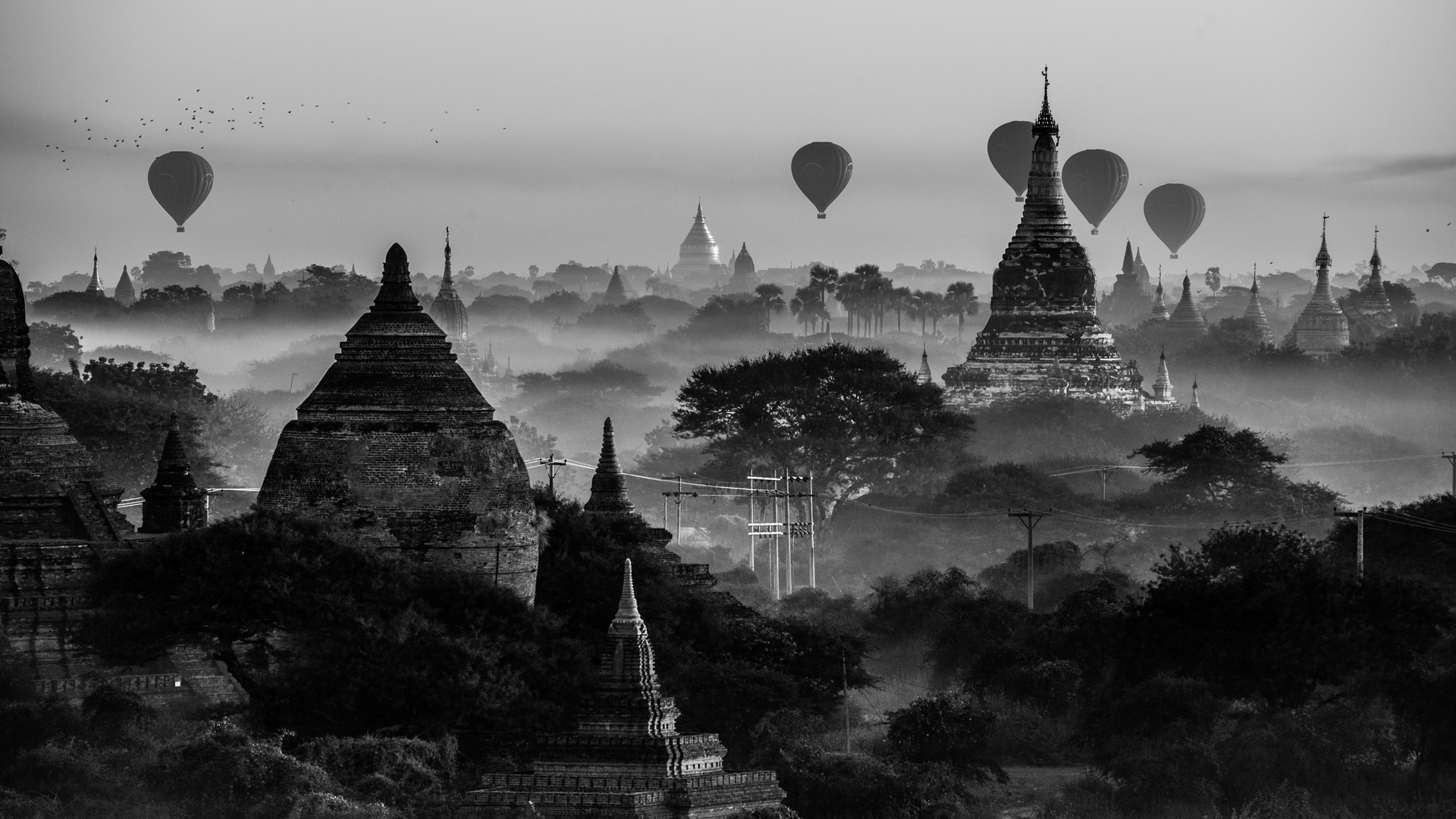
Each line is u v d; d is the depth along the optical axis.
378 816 105.44
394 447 132.38
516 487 134.88
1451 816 125.12
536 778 102.62
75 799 108.06
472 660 123.06
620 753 103.31
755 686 134.62
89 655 130.25
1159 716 135.25
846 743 133.12
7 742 115.88
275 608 125.69
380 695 122.06
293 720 124.00
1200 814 124.88
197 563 125.62
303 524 128.25
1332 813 125.62
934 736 131.88
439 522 132.00
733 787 103.31
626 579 106.88
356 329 135.62
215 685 131.25
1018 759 139.62
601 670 105.94
